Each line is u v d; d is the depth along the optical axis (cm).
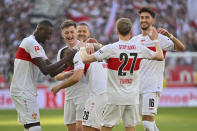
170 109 5222
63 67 1983
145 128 2269
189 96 5509
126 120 1928
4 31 6775
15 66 1988
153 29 1948
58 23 6906
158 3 6931
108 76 1870
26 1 7062
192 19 6875
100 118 2031
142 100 2305
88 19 6875
